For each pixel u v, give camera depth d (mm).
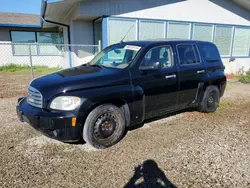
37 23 15625
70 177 2799
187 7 10797
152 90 4102
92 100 3340
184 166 3049
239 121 4895
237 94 7723
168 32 10562
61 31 14891
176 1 10445
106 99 3488
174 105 4625
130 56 4105
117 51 4453
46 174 2859
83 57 10922
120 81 3682
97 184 2666
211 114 5371
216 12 11695
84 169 2975
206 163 3127
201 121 4859
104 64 4414
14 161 3160
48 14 10258
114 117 3664
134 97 3805
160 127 4477
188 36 11148
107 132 3600
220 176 2826
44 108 3287
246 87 9117
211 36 11875
